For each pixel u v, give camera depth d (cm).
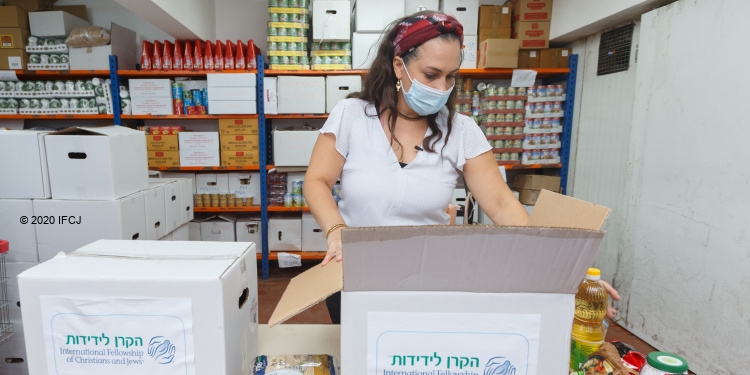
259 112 300
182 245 76
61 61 294
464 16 302
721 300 182
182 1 262
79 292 58
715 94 183
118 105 298
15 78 294
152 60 294
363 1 285
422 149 99
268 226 318
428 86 91
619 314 248
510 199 98
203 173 319
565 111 308
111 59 292
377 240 46
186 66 293
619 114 257
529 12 299
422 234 46
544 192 75
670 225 209
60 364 59
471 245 47
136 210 163
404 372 52
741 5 170
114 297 58
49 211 149
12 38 287
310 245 323
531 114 307
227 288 60
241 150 306
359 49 290
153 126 319
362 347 51
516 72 297
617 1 232
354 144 99
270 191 323
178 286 58
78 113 298
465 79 321
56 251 151
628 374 64
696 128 193
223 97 292
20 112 298
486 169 102
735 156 174
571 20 278
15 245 150
